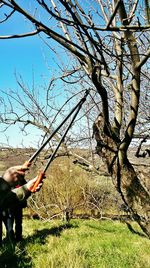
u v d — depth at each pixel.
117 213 12.77
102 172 5.78
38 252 7.77
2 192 3.47
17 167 3.54
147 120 7.36
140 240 9.45
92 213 12.98
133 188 4.38
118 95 4.70
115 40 4.60
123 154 4.36
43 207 12.82
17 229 8.79
